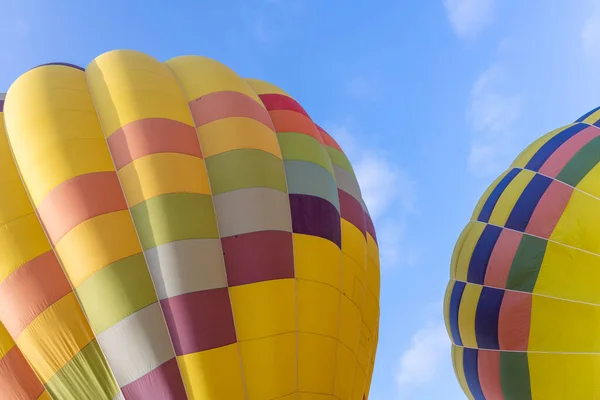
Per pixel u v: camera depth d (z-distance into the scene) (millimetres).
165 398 6043
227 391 6176
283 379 6422
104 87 7508
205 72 8242
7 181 6805
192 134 7375
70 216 6508
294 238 7191
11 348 6426
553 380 8922
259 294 6617
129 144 6977
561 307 8867
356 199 8930
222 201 6996
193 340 6238
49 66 7898
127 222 6602
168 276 6391
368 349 7945
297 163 7910
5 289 6355
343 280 7668
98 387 6117
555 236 9117
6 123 7254
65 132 6945
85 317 6301
